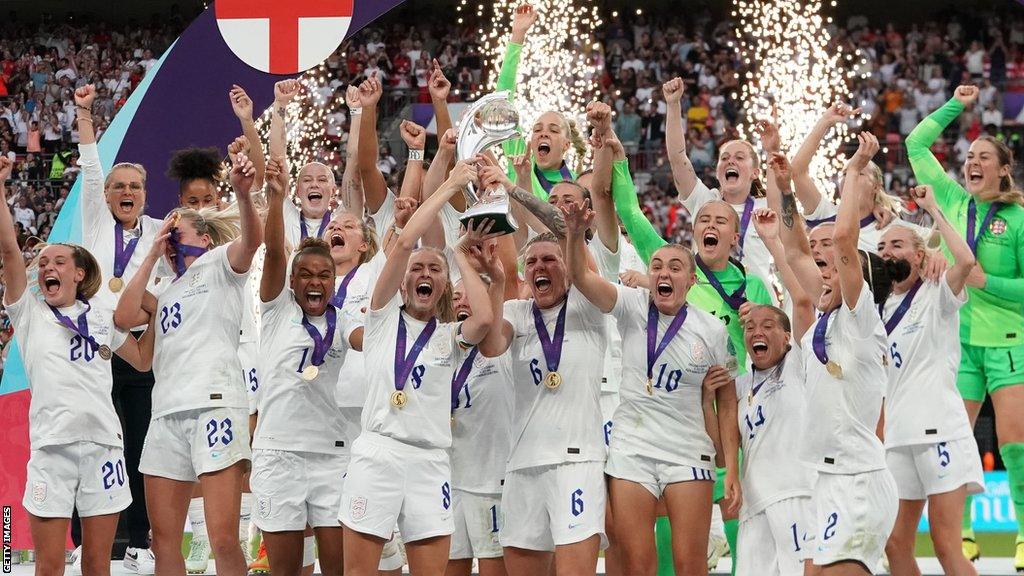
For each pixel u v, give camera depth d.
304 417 6.82
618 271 8.04
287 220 8.76
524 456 6.49
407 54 24.12
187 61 9.52
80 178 9.60
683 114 23.23
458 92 23.44
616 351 8.00
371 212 8.45
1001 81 23.94
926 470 7.13
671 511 6.53
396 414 6.19
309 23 9.32
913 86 23.53
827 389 6.23
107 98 23.27
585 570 6.31
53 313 6.96
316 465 6.84
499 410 6.84
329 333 6.84
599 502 6.42
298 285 6.81
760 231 6.81
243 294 7.06
